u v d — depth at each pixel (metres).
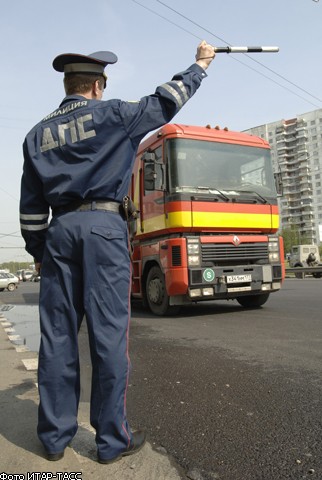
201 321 7.58
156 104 2.43
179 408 3.25
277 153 152.75
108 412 2.29
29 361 4.78
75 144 2.36
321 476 2.18
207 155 8.05
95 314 2.31
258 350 5.02
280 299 10.84
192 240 7.67
